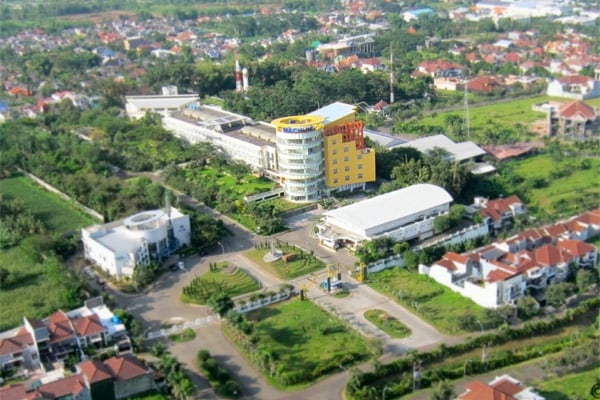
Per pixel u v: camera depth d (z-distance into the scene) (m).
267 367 151.88
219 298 174.62
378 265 195.88
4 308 182.38
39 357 156.88
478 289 175.88
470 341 158.25
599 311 172.25
